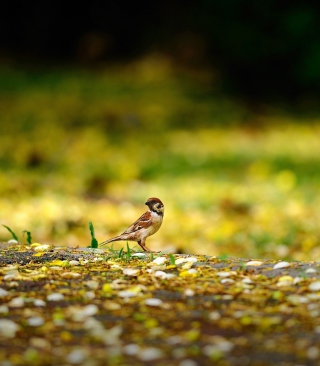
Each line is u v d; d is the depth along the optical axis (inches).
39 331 188.7
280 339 181.6
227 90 1305.4
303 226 543.2
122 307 208.8
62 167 843.4
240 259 269.0
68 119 1095.0
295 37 1262.3
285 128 1131.3
